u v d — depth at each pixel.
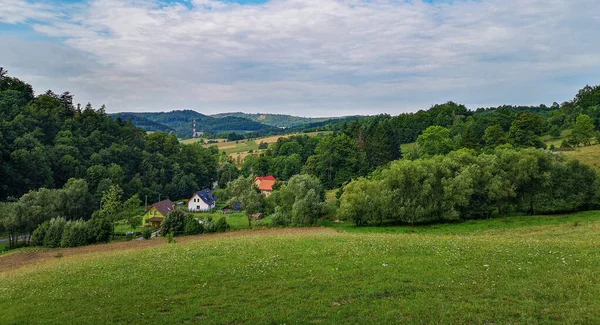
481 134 147.88
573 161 72.25
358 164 149.38
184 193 166.88
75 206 92.00
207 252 35.94
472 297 19.97
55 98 182.38
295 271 26.72
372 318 18.38
